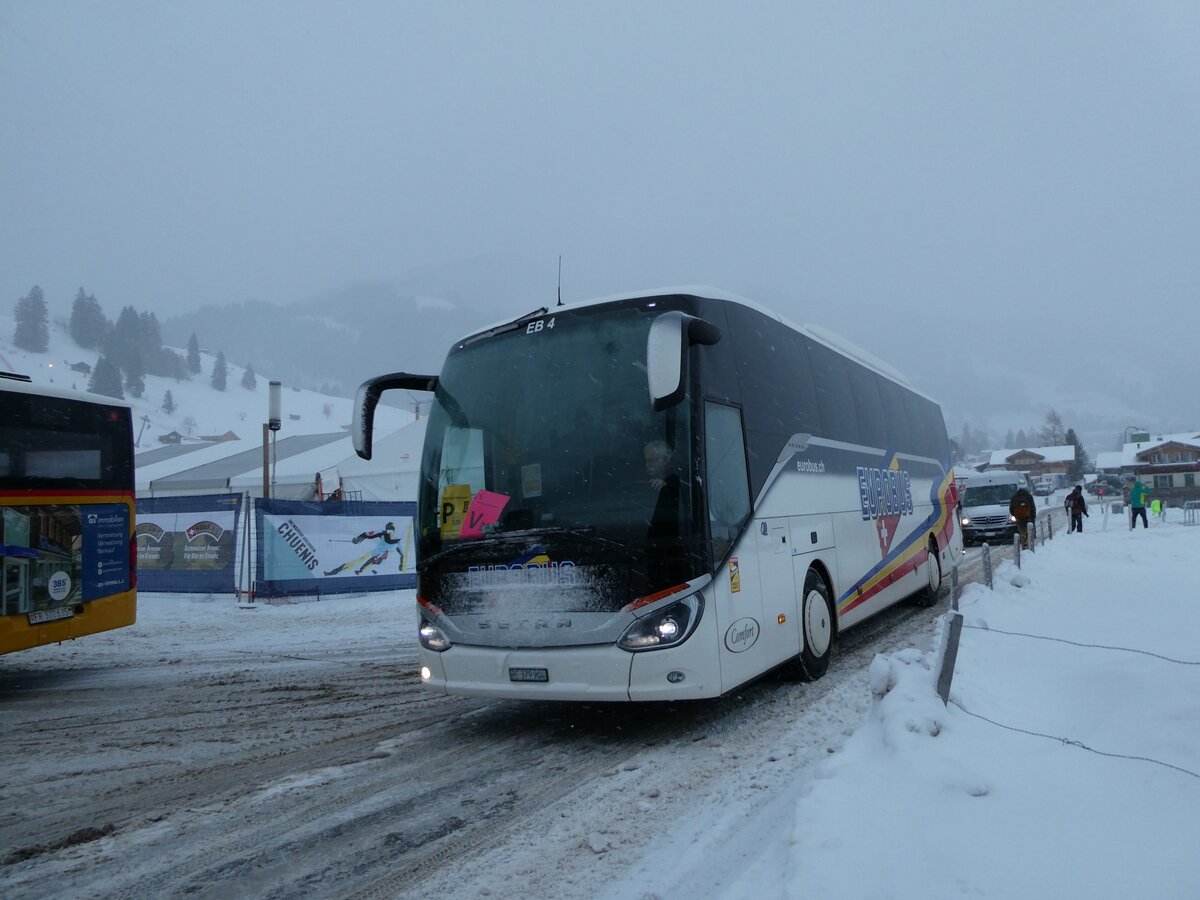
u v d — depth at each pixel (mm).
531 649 5699
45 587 9117
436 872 3932
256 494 32531
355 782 5305
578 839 4238
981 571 16047
